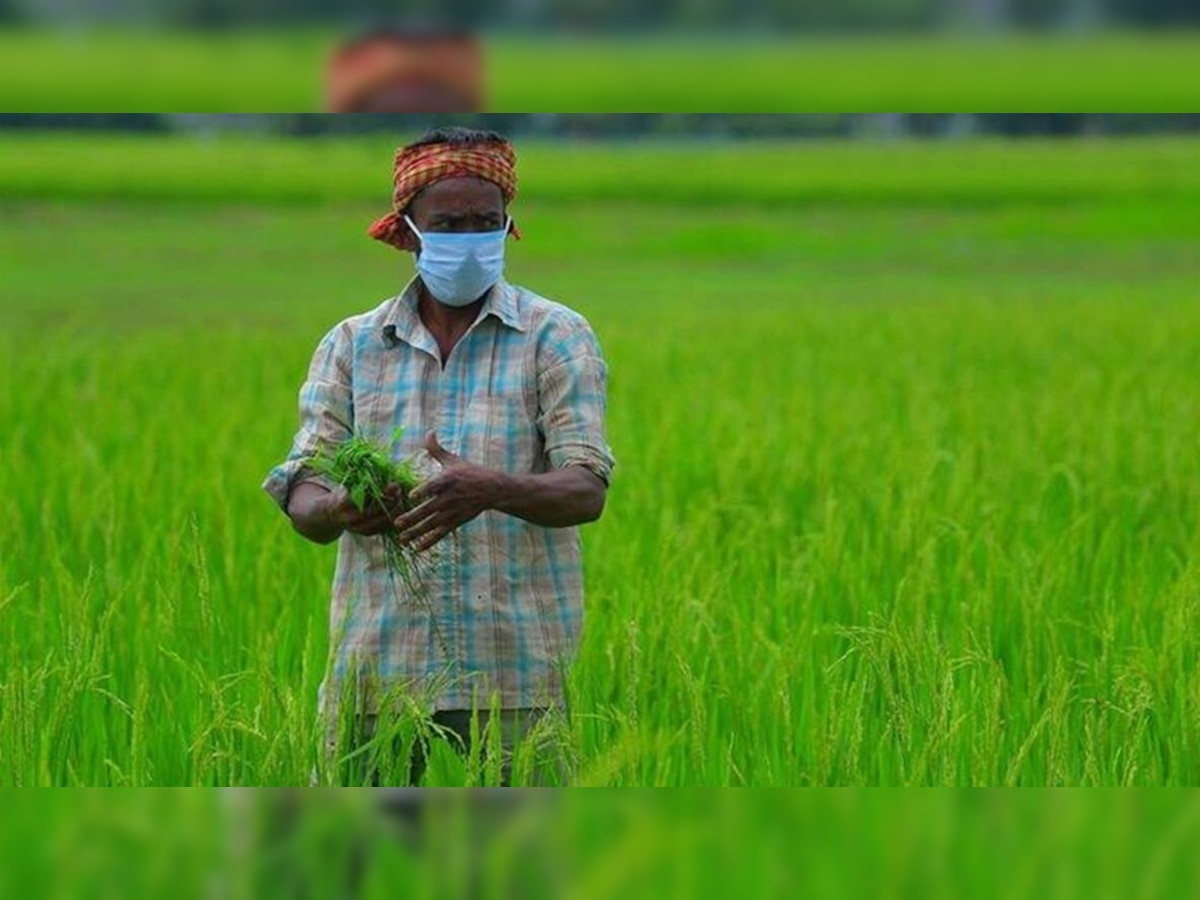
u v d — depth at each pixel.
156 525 18.20
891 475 18.20
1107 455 21.73
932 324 43.69
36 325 49.09
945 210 97.31
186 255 73.31
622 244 83.25
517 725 10.20
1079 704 12.55
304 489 10.27
